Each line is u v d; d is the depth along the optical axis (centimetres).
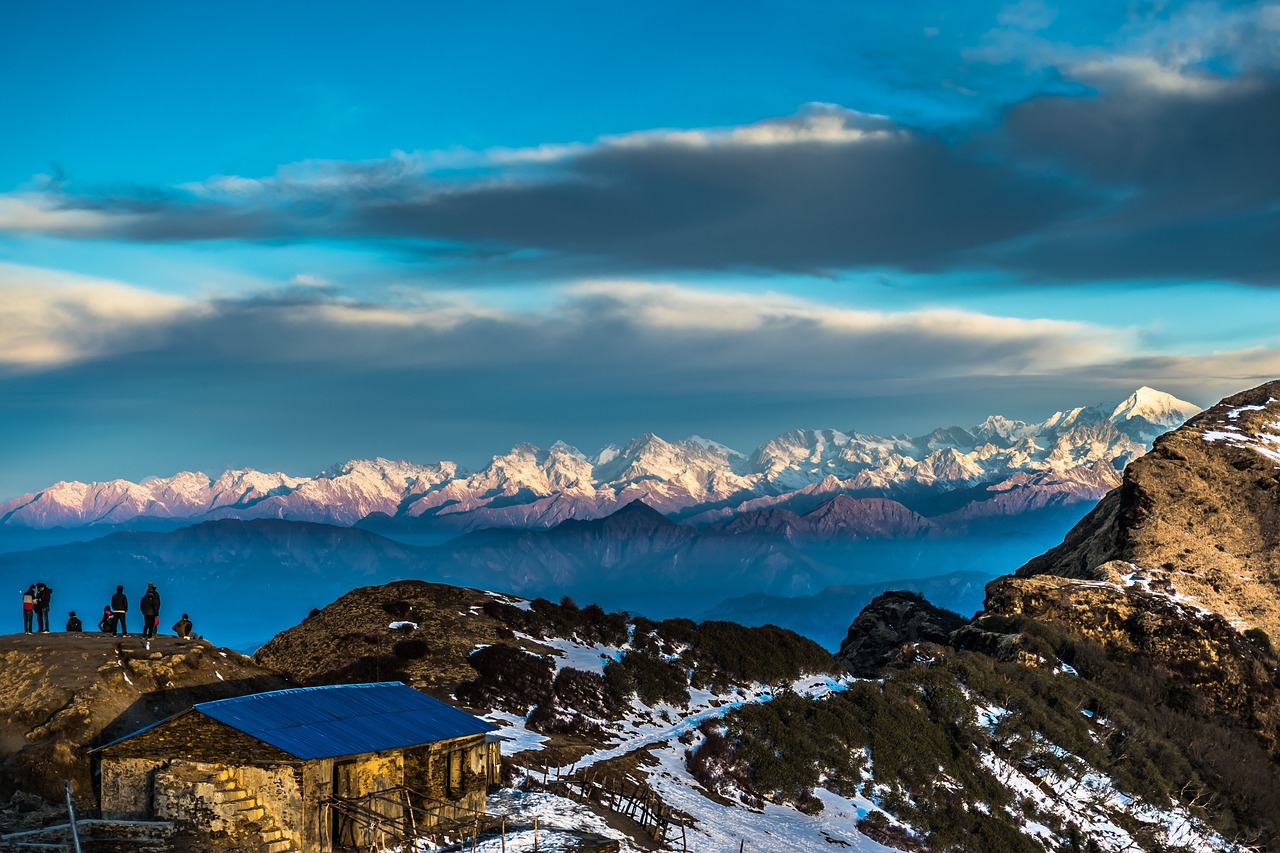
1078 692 11025
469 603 8912
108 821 4675
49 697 5416
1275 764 11356
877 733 8606
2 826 4669
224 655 6575
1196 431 17350
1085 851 8319
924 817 7712
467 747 5522
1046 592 13500
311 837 4681
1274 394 18825
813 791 7588
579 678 8131
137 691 5703
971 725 9388
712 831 6341
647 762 7150
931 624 14325
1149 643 12688
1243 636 13075
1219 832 9369
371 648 7919
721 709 8631
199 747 4788
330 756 4762
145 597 6675
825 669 10419
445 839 5075
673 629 9738
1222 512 15700
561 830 5366
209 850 4519
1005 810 8400
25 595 6700
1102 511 18575
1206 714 11794
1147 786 9500
